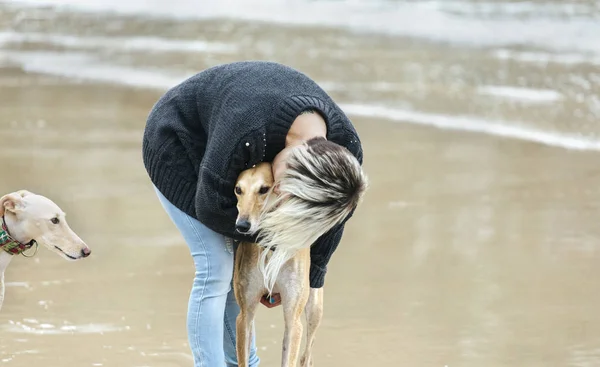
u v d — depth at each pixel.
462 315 9.23
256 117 6.03
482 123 17.77
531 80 21.20
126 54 25.25
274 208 6.13
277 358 8.23
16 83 21.53
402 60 23.59
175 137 6.65
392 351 8.39
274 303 7.40
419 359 8.22
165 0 35.03
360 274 10.42
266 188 6.19
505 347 8.47
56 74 22.67
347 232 11.94
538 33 26.55
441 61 23.41
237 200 6.31
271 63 6.47
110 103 19.47
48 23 30.33
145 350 8.24
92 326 8.77
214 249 6.79
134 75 22.61
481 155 15.53
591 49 24.36
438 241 11.54
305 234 5.95
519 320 9.11
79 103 19.39
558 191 13.57
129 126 17.31
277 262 6.19
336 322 9.07
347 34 27.36
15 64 23.95
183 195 6.66
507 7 30.27
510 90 20.39
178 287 9.83
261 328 8.93
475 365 8.09
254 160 6.11
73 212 12.28
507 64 22.88
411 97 19.89
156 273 10.25
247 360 7.43
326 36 27.11
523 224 12.15
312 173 5.80
